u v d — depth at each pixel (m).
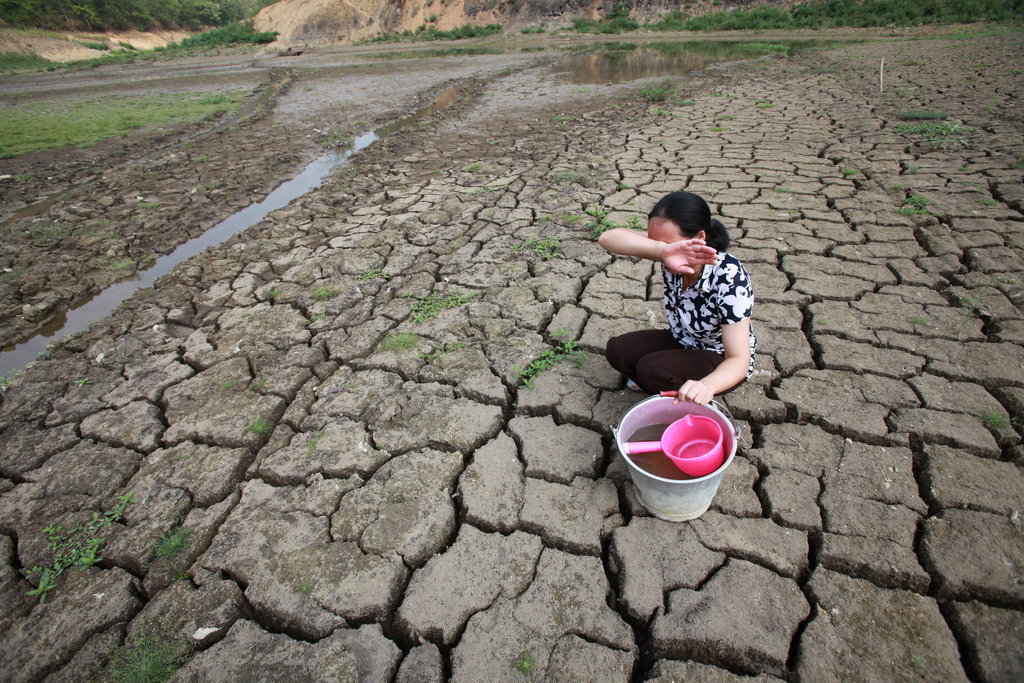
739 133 7.68
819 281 3.87
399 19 34.75
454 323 3.74
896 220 4.68
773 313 3.56
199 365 3.57
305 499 2.53
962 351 3.09
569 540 2.25
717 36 22.45
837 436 2.61
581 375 3.14
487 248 4.75
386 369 3.37
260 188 7.13
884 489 2.33
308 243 5.20
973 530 2.13
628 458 2.15
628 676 1.82
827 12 22.58
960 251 4.10
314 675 1.89
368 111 11.67
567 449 2.67
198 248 5.55
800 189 5.52
